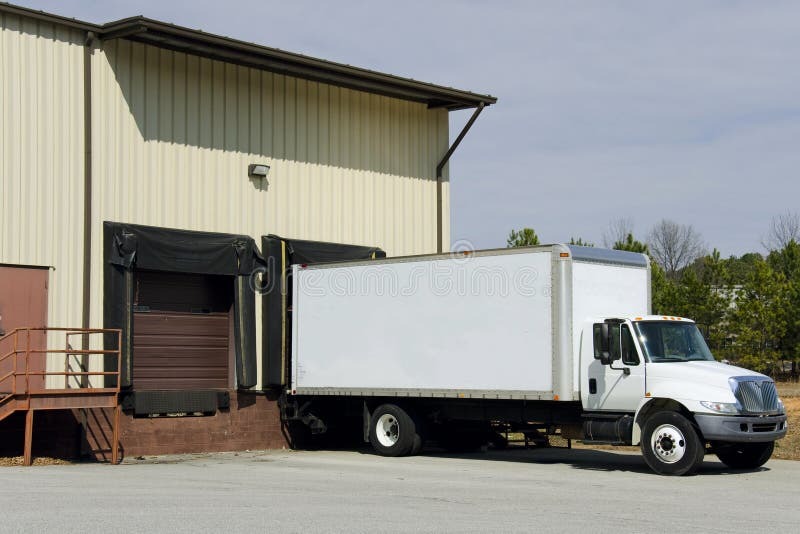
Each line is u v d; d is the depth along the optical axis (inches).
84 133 800.3
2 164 751.7
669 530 418.6
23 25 769.6
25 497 501.4
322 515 446.9
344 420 906.7
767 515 469.4
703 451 661.3
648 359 685.9
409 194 1055.6
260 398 908.6
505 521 437.7
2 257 748.0
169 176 855.1
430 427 826.8
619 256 751.1
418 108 1073.5
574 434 738.2
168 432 839.1
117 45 823.1
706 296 1852.9
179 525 408.5
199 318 885.2
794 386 1775.3
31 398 704.4
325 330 860.0
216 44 845.2
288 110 952.3
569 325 709.3
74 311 784.3
